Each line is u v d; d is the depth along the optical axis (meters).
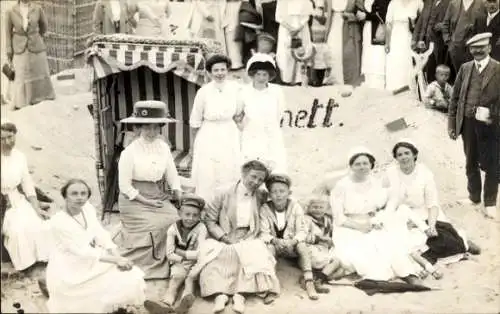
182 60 7.18
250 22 8.91
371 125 8.51
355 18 8.82
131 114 7.91
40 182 7.54
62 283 6.25
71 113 8.20
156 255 6.89
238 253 6.65
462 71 8.01
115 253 6.41
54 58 8.31
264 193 7.04
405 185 7.25
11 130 6.98
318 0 8.82
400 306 6.58
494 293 6.79
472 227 7.72
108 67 7.14
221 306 6.43
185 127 7.95
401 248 7.05
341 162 7.98
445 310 6.55
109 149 7.65
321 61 8.97
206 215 6.89
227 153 7.29
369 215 7.20
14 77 8.04
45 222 7.01
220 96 7.25
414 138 8.32
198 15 8.72
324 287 6.84
